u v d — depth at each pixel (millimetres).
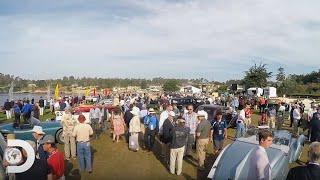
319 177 4434
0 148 6938
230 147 9922
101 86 138875
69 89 111812
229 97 36625
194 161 12461
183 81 118250
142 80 149375
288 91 74375
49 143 6844
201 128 11250
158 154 13727
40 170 6043
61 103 26453
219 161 9430
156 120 14305
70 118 12734
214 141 12617
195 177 10625
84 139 10883
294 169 4664
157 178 10492
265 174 5531
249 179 5684
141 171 11250
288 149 9914
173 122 12945
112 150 14406
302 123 20000
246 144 9930
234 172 8703
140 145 15625
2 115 27797
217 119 12680
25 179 5969
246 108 18703
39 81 124562
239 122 15859
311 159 4613
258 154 5637
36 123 15016
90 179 10281
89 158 10969
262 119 23359
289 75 77625
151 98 39531
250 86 58844
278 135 10641
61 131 15156
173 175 10820
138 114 15594
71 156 12805
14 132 13539
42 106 28703
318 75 104562
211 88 98312
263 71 58406
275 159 9008
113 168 11578
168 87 99500
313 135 13977
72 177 10438
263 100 32094
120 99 30172
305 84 102375
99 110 18906
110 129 19984
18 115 21875
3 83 103250
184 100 30641
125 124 18141
